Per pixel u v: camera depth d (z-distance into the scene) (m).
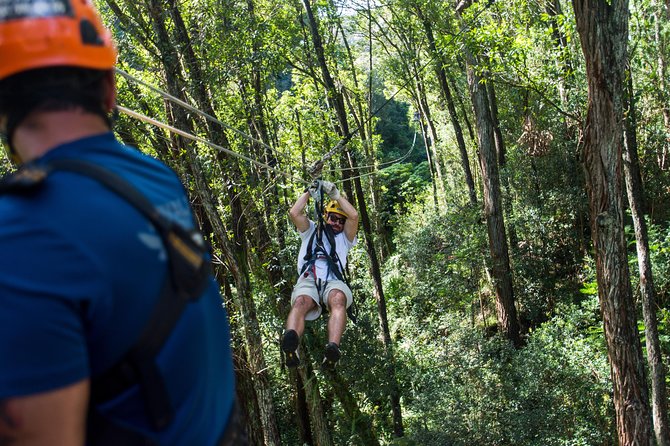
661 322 15.34
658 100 18.53
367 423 16.42
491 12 18.03
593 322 17.17
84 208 0.90
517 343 21.05
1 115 0.98
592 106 9.50
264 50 12.92
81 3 1.01
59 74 0.97
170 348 0.94
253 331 11.91
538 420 13.80
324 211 6.70
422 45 22.73
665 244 16.50
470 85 20.84
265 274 13.66
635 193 11.52
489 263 22.61
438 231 24.31
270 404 12.14
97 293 0.86
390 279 26.31
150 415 0.93
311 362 15.16
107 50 1.03
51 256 0.85
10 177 0.92
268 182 13.82
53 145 0.97
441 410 15.06
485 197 21.23
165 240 0.97
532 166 23.39
